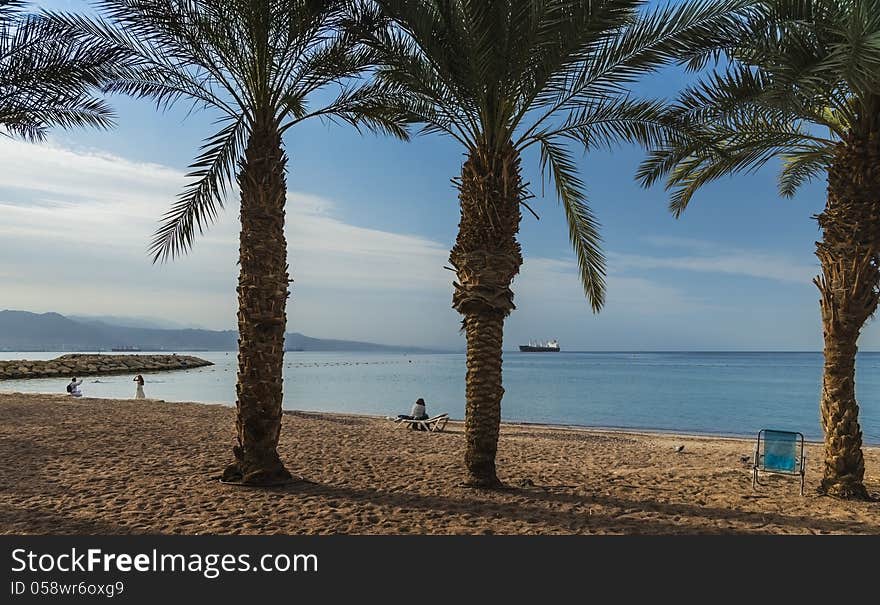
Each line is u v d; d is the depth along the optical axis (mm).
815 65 6605
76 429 12914
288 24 7996
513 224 8391
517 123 8359
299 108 8992
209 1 7777
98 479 8258
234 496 7469
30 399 20000
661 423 25094
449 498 7688
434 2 7910
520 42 7711
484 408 8414
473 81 7938
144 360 72062
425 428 17266
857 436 8156
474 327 8461
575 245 10281
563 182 9914
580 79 8203
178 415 16578
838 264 8094
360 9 8211
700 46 8039
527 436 16859
